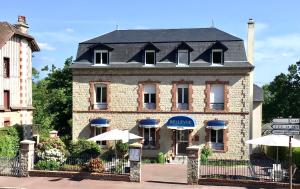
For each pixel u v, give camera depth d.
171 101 32.78
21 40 34.16
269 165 25.89
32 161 23.28
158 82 32.94
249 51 36.00
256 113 38.22
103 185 20.91
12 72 32.94
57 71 46.91
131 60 33.44
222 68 31.92
